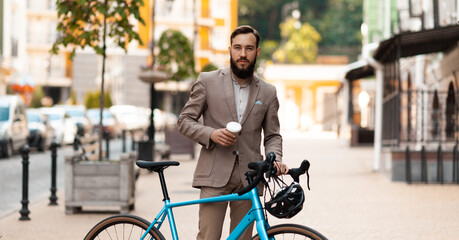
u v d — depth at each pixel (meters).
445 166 15.05
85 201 10.23
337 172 18.30
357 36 69.69
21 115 24.36
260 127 5.19
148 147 18.55
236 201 5.15
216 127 5.11
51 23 66.25
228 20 66.31
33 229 8.90
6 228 9.00
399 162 15.31
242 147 5.07
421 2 20.95
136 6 11.45
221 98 5.10
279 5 74.38
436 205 11.34
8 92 42.41
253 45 5.01
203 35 63.66
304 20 72.06
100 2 11.34
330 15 71.88
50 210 10.78
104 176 10.20
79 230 8.82
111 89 63.00
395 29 26.77
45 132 26.62
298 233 4.50
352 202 11.75
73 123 31.72
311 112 56.03
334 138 42.25
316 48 65.50
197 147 30.02
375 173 18.00
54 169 11.51
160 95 62.03
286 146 32.41
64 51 65.44
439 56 18.84
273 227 4.59
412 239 8.20
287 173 4.70
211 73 5.20
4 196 12.71
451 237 8.36
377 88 18.83
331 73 54.53
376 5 33.72
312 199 12.20
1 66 33.19
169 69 26.81
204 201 4.86
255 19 74.50
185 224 9.01
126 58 60.59
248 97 5.11
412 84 22.77
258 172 4.59
